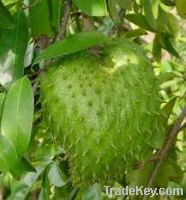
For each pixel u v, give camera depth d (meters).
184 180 1.10
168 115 0.98
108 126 0.68
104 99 0.68
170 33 1.09
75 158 0.71
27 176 0.93
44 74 0.72
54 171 0.93
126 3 0.75
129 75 0.69
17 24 0.75
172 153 1.03
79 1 0.68
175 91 1.26
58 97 0.69
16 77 0.73
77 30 0.92
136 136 0.70
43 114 0.73
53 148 0.99
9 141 0.66
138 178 0.97
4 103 0.68
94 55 0.70
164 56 1.44
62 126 0.69
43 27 0.78
